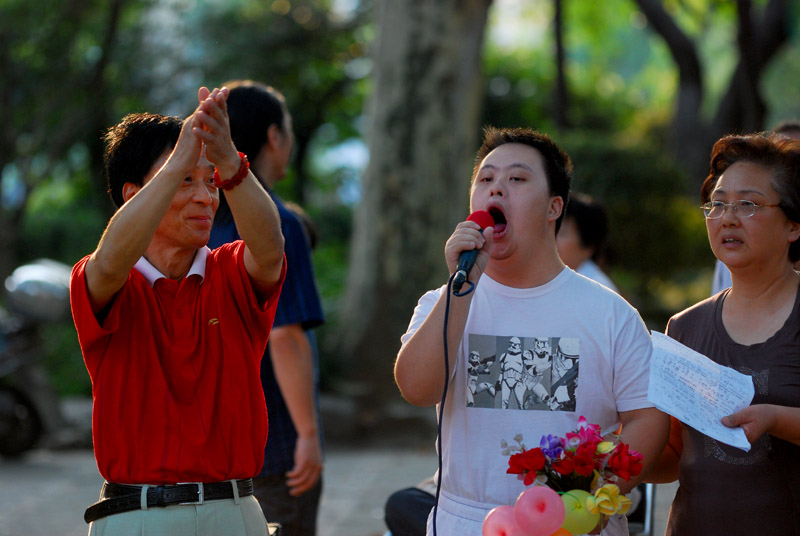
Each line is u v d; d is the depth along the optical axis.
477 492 3.46
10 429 11.09
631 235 17.84
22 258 24.47
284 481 4.74
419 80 13.39
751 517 3.53
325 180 30.19
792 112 48.50
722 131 23.23
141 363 3.27
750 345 3.67
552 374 3.47
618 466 3.08
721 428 3.34
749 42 19.86
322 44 23.45
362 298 13.52
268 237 3.26
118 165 3.46
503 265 3.56
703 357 3.60
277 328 4.68
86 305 3.15
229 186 3.15
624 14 30.61
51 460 11.33
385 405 13.03
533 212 3.52
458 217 13.66
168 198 3.04
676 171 18.42
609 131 30.55
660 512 8.46
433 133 13.41
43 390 11.33
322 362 13.46
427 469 10.77
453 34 13.47
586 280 3.60
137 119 3.48
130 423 3.24
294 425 4.79
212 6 22.77
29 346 11.27
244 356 3.40
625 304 3.57
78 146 20.80
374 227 13.52
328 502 9.07
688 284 21.11
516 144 3.63
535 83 29.52
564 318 3.50
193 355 3.32
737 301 3.78
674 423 3.88
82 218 25.36
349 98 26.66
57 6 17.67
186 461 3.24
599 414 3.48
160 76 20.03
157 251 3.39
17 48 17.81
